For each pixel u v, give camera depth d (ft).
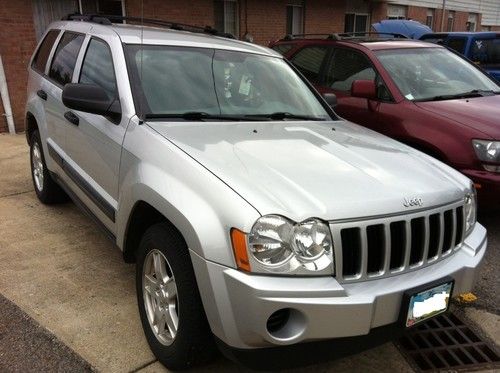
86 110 10.08
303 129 10.93
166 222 8.66
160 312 8.86
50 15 29.53
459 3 73.97
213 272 7.24
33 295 11.14
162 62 11.32
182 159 8.44
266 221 7.06
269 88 12.43
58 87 13.91
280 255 7.08
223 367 9.02
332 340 7.45
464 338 10.46
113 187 10.36
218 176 7.84
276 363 7.40
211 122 10.45
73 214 15.96
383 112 17.01
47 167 15.05
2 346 9.38
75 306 10.79
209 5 39.09
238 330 7.15
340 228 7.37
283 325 7.23
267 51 13.82
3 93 27.71
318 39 21.75
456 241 9.02
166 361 8.68
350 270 7.54
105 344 9.58
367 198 7.79
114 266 12.62
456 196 8.91
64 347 9.43
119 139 10.05
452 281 8.32
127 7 33.45
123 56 10.98
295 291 6.97
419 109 16.19
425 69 18.63
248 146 9.28
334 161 9.03
